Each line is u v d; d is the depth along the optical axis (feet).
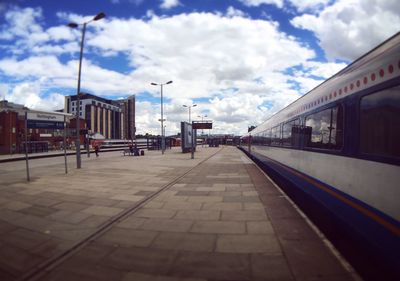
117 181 41.65
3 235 18.34
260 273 12.67
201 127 118.62
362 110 14.12
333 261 13.85
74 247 16.15
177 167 64.08
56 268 13.53
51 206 26.03
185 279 12.29
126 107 414.00
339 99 17.17
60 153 133.59
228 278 12.29
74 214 23.27
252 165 69.97
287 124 34.06
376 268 11.93
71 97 357.41
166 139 195.52
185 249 15.69
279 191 33.73
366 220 13.15
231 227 19.57
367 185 13.34
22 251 15.67
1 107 184.65
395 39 11.80
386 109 11.98
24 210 24.64
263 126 61.57
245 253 14.97
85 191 33.47
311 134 23.38
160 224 20.52
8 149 136.67
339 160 16.75
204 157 102.68
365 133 13.73
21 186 37.09
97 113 351.05
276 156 41.88
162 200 28.66
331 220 17.46
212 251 15.33
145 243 16.72
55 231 19.03
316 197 20.63
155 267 13.51
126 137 411.75
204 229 19.22
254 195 31.17
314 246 15.81
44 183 39.60
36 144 149.28
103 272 13.05
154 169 59.41
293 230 18.72
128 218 22.16
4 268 13.66
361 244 13.38
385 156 11.85
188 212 23.85
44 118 47.80
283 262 13.78
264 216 22.34
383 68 12.29
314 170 21.99
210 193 32.37
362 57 14.73
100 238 17.67
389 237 11.07
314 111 22.75
